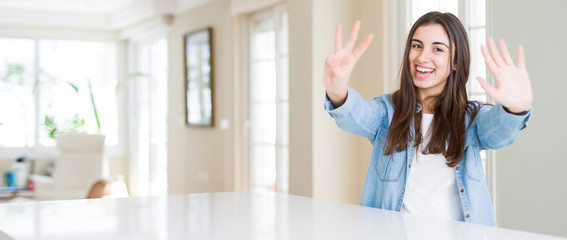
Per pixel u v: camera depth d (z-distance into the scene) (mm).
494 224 1597
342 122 1638
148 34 7406
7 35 7629
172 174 6988
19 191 6250
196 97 6309
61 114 7945
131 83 8133
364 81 3785
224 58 5762
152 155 7621
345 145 3807
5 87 7680
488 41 1323
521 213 2820
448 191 1599
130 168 8188
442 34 1613
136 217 1236
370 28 3744
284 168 4938
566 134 2637
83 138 6664
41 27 7793
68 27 7914
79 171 6586
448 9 3234
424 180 1613
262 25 5305
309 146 3717
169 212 1309
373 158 1728
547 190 2715
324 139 3729
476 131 1595
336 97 1565
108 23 8031
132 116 8117
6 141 7672
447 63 1610
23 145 7746
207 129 6137
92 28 8031
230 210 1337
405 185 1619
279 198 1580
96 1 7016
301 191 3789
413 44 1650
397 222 1162
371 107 1679
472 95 3070
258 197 1605
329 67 1470
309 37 3709
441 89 1646
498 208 2926
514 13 2824
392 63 3584
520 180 2826
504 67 1316
